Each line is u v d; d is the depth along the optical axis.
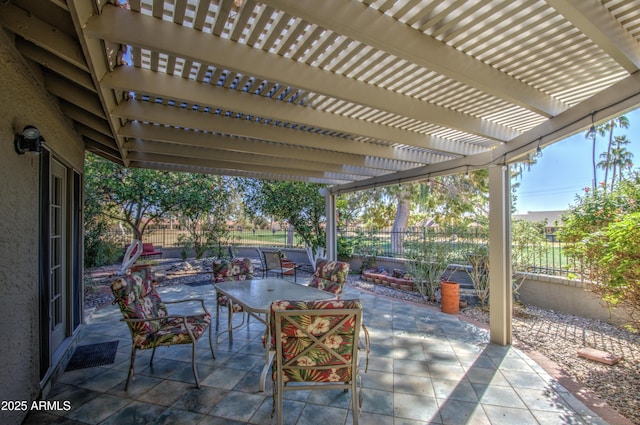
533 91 2.80
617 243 3.07
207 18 2.01
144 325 2.90
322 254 9.45
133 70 2.46
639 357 3.51
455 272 6.48
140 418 2.39
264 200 9.28
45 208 2.68
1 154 1.96
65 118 3.32
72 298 3.73
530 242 5.61
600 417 2.43
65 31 2.00
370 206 11.12
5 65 2.01
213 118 3.48
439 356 3.51
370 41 1.87
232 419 2.39
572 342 3.95
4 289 1.99
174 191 7.89
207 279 8.23
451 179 9.85
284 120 3.20
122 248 9.27
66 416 2.40
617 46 1.90
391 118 3.62
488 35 2.07
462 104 3.21
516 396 2.71
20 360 2.22
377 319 4.84
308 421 2.37
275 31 2.03
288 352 2.21
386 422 2.36
